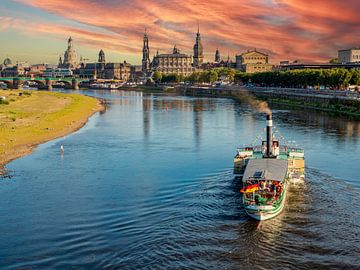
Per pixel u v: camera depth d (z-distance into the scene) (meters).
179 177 81.00
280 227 55.62
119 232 55.84
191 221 58.41
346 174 81.31
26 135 129.88
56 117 175.12
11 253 50.59
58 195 71.50
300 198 66.56
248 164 70.06
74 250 51.09
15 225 58.81
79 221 59.88
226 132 136.88
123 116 195.00
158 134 136.12
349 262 46.69
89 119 183.62
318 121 162.12
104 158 99.75
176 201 66.81
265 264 46.44
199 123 162.50
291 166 76.25
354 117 174.88
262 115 188.00
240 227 55.91
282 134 129.50
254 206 57.97
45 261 48.56
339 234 53.41
